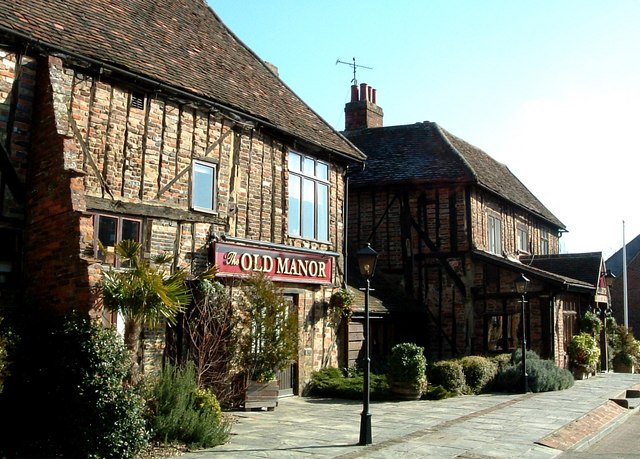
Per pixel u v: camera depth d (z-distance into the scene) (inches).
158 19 548.1
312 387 571.2
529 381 637.9
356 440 373.1
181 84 455.5
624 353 999.6
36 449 311.7
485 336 767.1
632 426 482.3
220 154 490.3
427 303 794.8
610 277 952.9
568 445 382.9
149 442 333.4
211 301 437.7
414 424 432.8
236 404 473.4
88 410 302.4
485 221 834.8
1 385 287.0
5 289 353.1
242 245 492.4
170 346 431.2
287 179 557.9
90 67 397.4
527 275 752.3
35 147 362.3
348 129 999.0
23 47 367.9
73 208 327.3
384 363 676.1
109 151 406.6
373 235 834.8
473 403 543.2
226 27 668.7
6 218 354.9
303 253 560.4
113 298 325.7
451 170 800.9
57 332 316.2
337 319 616.1
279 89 649.0
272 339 474.3
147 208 422.3
